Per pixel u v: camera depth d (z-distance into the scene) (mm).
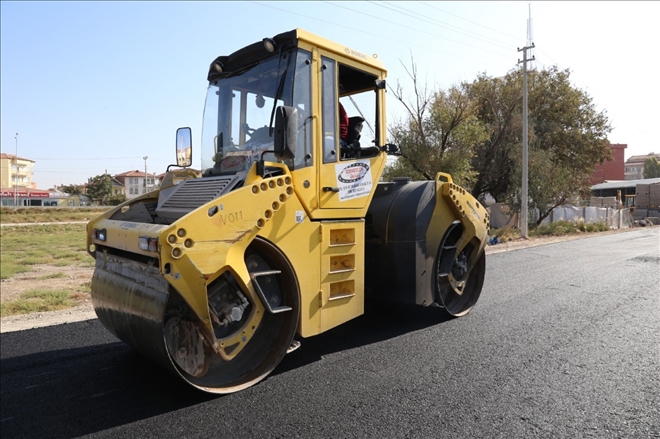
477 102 23500
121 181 105250
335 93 4734
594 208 30188
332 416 3535
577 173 28406
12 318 6652
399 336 5500
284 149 3891
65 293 8445
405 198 5672
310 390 4004
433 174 19922
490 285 8555
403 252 5496
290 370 4469
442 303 5914
